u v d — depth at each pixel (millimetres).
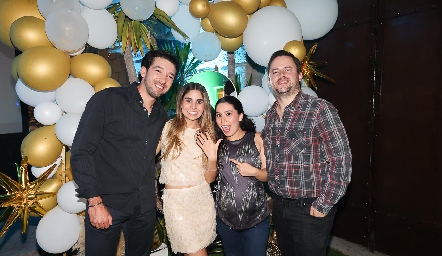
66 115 2605
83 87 2592
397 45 3018
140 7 2629
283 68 2068
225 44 3211
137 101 2113
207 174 2242
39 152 2627
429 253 2955
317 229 2023
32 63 2348
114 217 2139
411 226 3061
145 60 2107
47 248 2678
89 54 2678
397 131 3088
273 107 2256
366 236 3443
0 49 4863
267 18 2854
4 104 4973
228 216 2215
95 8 2617
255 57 3012
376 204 3320
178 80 3707
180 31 3066
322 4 3059
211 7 2959
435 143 2830
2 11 2488
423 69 2854
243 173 2117
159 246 3092
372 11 3186
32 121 5297
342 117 3553
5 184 2559
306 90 3062
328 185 1910
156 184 3033
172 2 3008
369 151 3342
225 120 2170
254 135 2254
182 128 2242
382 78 3158
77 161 1909
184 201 2195
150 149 2191
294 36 2879
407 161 3037
